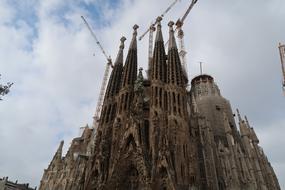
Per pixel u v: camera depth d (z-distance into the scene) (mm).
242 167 78375
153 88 72000
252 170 79188
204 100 102125
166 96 71250
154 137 59906
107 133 69375
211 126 91062
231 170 74625
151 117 65125
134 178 57469
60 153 101875
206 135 77438
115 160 58656
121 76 87375
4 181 89125
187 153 60812
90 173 60906
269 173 87688
